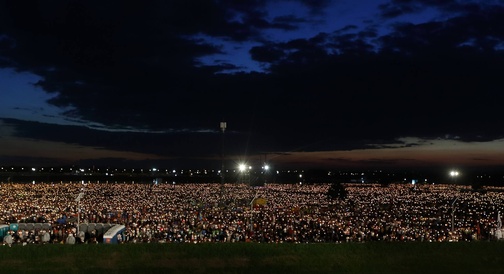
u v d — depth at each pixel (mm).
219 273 24109
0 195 122562
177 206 87938
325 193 145875
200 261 25500
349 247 27469
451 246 28359
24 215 60500
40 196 119750
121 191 149875
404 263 25812
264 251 26625
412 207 98500
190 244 27391
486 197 147750
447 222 66375
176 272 24094
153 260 25500
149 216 61906
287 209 81438
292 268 24875
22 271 23641
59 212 67750
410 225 60688
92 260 25297
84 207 79375
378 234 49188
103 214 63438
